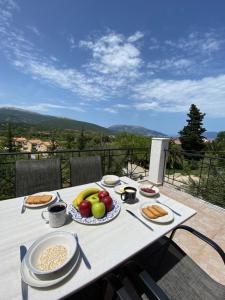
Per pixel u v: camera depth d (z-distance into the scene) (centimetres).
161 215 104
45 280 60
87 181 194
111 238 84
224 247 180
